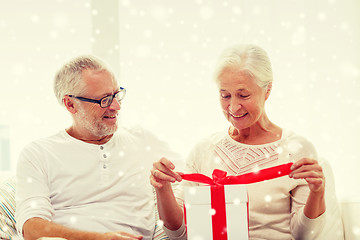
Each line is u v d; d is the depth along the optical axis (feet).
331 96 6.47
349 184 6.29
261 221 4.40
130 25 7.12
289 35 6.70
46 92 7.07
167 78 6.97
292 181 4.40
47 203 4.71
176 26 7.02
